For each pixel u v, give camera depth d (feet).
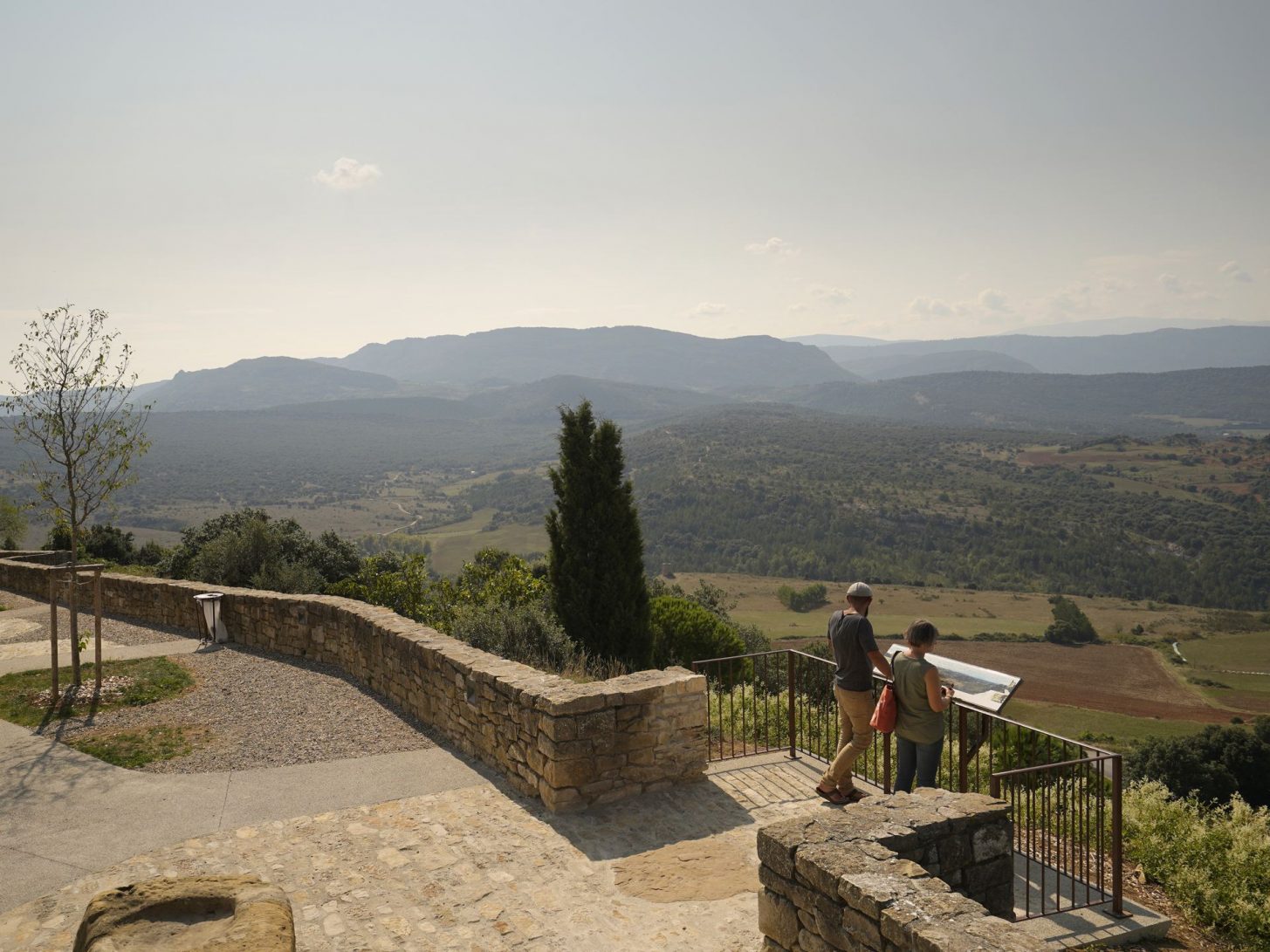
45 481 32.42
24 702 31.35
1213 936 16.55
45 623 49.42
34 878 17.48
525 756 22.21
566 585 46.75
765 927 13.51
